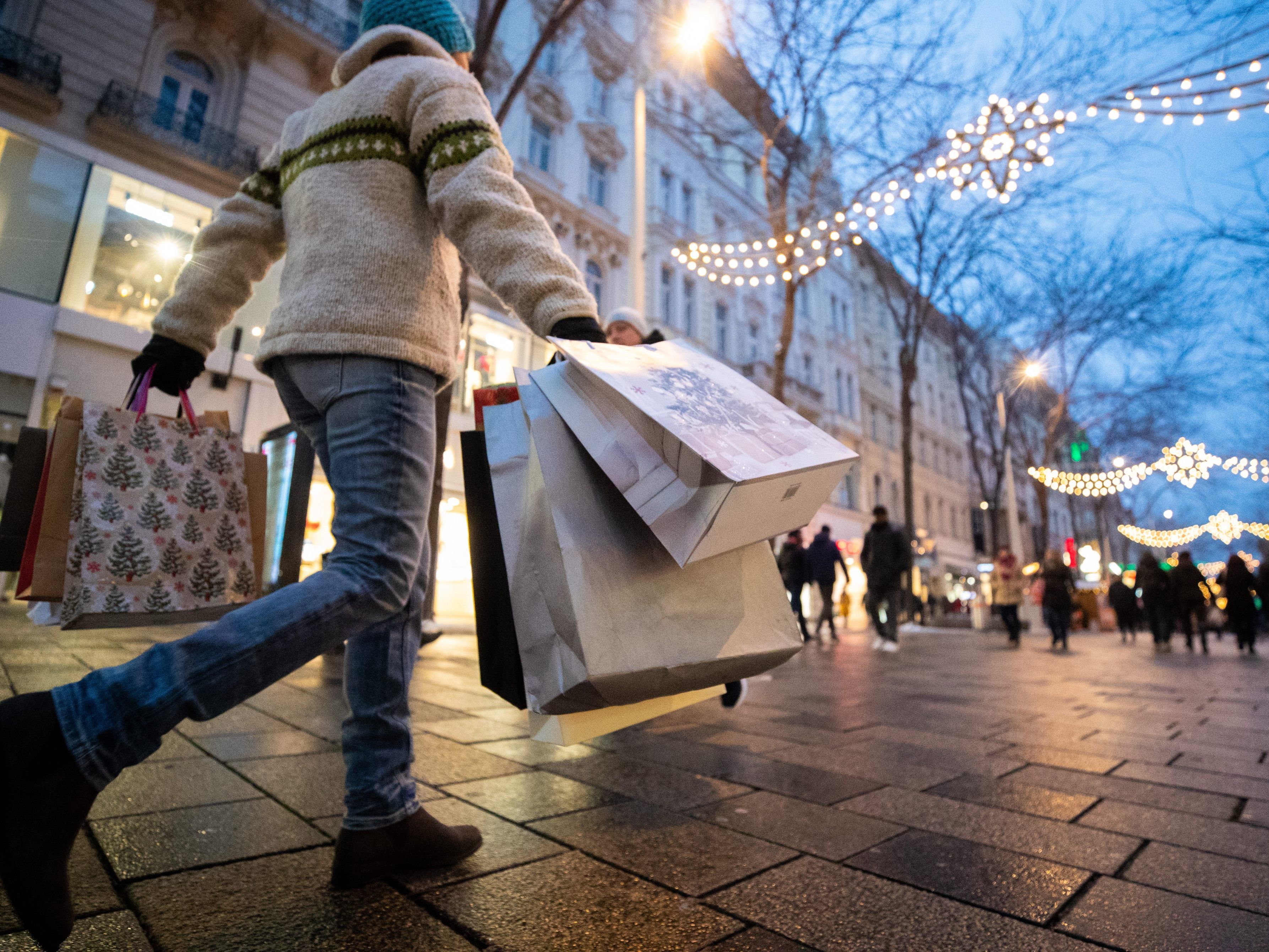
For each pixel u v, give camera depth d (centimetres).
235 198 156
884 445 3138
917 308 1753
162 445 146
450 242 147
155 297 1115
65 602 130
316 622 108
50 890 83
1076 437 2938
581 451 110
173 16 1160
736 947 121
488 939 120
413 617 147
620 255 1869
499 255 124
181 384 152
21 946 108
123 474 138
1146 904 143
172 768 212
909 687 518
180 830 161
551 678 100
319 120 144
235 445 159
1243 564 1062
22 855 81
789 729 333
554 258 123
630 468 100
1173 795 229
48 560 131
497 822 182
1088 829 192
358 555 119
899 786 234
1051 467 2188
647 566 108
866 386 3073
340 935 118
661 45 1228
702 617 111
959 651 984
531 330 124
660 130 2064
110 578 133
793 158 1170
